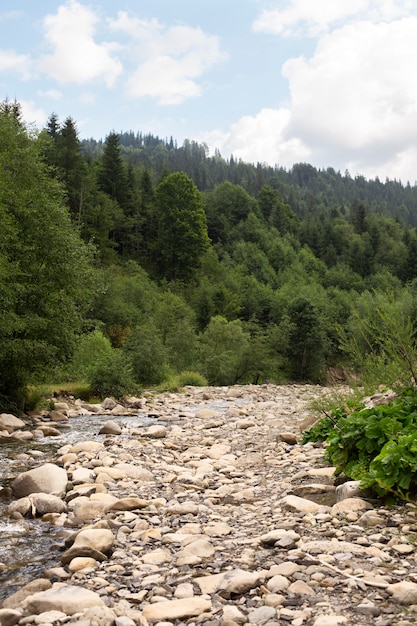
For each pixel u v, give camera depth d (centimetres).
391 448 580
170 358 4403
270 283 10994
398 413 724
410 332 820
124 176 10606
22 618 366
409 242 14350
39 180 2158
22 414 1669
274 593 385
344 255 14388
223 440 1227
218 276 10069
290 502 618
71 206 8338
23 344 1661
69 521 621
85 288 2019
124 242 9881
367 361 973
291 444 1096
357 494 610
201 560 463
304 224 16238
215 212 13875
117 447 1120
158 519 611
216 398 2638
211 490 750
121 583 425
